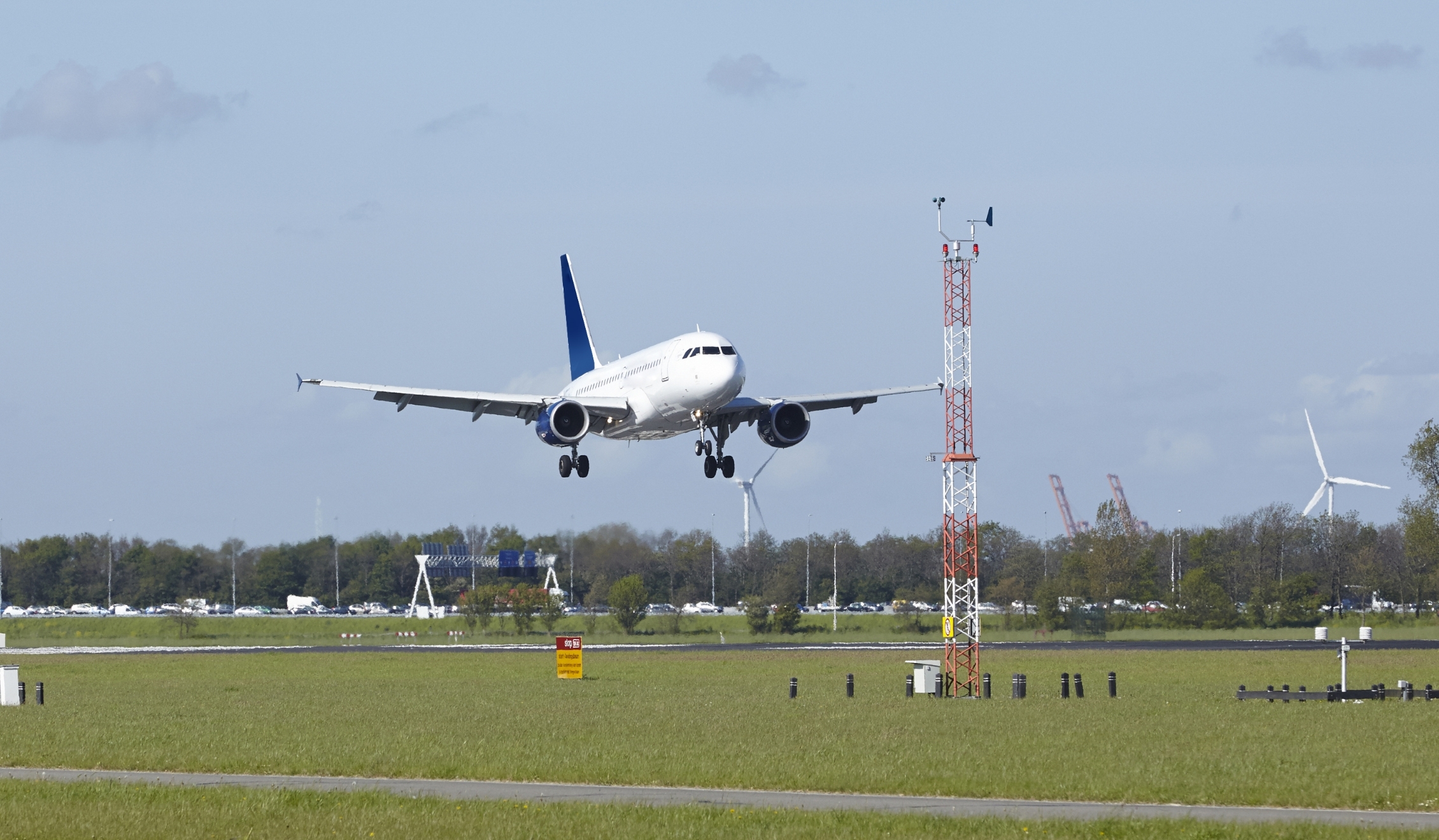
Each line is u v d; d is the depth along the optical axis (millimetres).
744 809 113938
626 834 102875
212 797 122062
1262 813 114938
